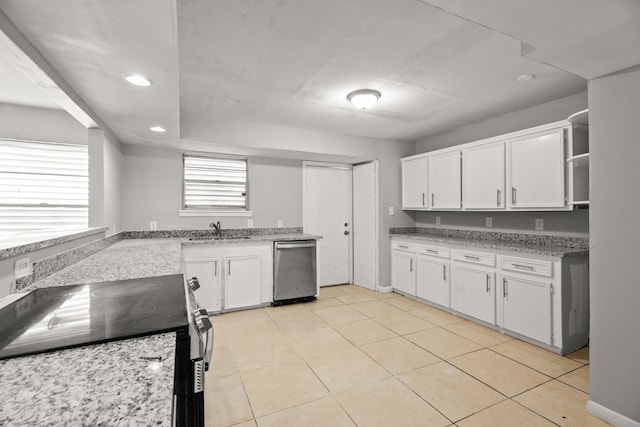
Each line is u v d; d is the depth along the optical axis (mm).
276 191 4332
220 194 4059
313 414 1748
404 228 4527
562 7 1153
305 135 3898
